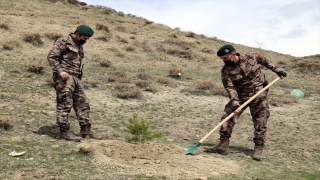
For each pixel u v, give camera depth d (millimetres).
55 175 4113
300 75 19562
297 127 8977
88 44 19344
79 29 5738
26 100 8859
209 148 5914
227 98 12664
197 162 4953
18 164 4363
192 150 5441
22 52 15422
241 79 5656
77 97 6000
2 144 5215
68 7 31406
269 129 8625
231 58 5547
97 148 5137
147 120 8688
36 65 12406
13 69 12273
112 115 8820
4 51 15008
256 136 5840
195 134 7664
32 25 20719
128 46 19844
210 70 18656
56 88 5801
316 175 5137
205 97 12539
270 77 18344
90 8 33125
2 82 10469
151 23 30750
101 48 19031
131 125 5648
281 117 10250
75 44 5781
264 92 5777
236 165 5133
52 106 8680
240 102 5801
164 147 5449
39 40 17266
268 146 6934
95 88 11734
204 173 4531
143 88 12641
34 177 3992
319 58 25578
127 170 4449
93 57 16562
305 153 6352
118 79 13062
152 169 4531
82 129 6074
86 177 4086
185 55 20734
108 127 7484
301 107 12023
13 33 17953
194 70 17984
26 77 11633
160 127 8109
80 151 5086
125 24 27688
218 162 5109
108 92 11406
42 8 28188
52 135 6098
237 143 7059
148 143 5648
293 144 7227
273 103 12094
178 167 4680
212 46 25734
